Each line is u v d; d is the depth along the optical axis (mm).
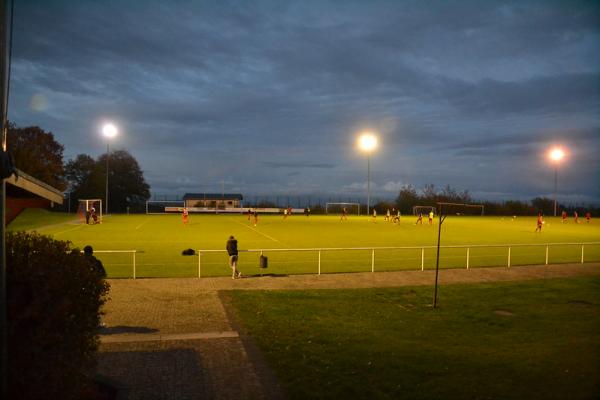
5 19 4395
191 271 20000
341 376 7789
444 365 8383
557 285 17156
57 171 69625
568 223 62062
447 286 16750
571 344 9945
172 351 9133
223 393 7078
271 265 22125
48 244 5828
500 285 17078
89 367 6086
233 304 13414
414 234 40500
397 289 16062
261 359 8656
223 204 92000
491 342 10109
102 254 25094
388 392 7133
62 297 5246
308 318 11945
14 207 7125
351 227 49250
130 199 93500
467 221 66062
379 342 9922
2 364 4383
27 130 66938
